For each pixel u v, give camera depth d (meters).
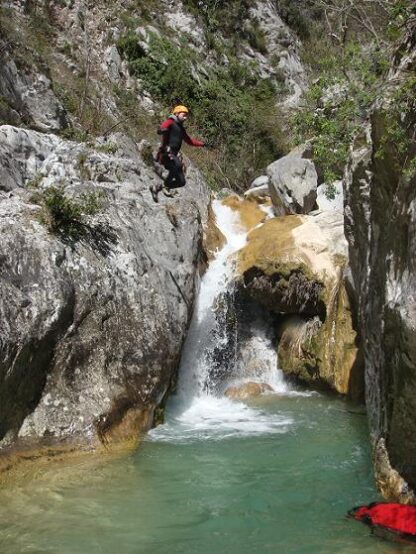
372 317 6.89
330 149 8.17
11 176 8.91
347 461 7.09
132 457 7.22
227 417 8.87
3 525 5.61
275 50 22.80
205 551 5.20
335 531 5.49
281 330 10.70
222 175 17.80
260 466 6.98
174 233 9.64
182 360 9.68
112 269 8.11
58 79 15.87
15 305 6.98
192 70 19.67
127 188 9.89
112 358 7.79
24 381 6.95
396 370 5.52
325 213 11.43
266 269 10.38
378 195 6.44
